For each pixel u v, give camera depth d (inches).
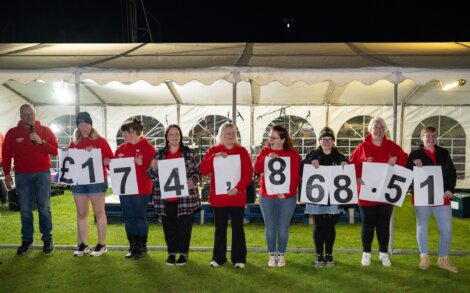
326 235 183.9
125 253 203.8
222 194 178.4
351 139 423.8
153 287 161.8
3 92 372.2
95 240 234.4
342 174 177.5
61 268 182.1
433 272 177.8
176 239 186.5
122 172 184.9
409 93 368.8
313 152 182.4
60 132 438.0
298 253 206.2
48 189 203.2
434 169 176.9
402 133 415.2
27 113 188.2
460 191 409.4
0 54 246.1
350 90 355.9
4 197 349.4
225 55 236.5
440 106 408.5
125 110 428.8
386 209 180.2
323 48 269.7
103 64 211.5
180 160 177.3
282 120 425.4
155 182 182.9
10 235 241.9
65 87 350.6
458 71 186.7
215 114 425.7
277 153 179.3
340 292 157.1
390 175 176.9
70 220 283.4
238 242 181.8
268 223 182.9
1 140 306.5
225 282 166.7
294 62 207.5
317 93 369.1
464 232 258.7
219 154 177.8
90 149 191.5
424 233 181.5
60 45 304.0
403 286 162.7
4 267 183.3
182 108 426.0
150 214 285.6
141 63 214.4
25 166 197.6
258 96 384.8
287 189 176.6
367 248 183.8
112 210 285.1
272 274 175.6
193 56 235.6
